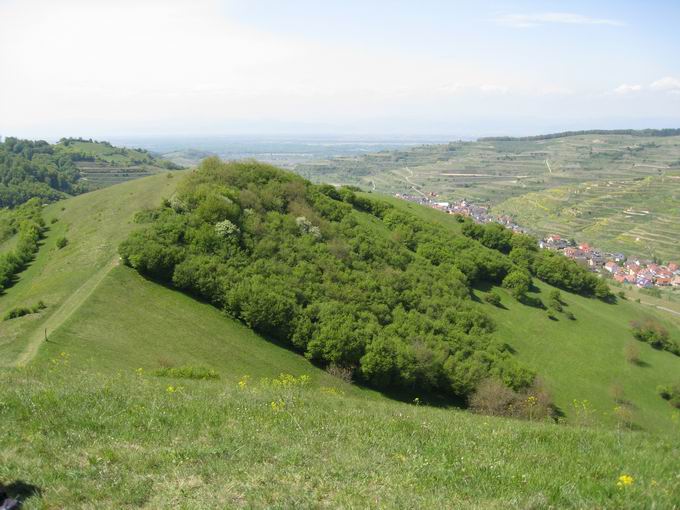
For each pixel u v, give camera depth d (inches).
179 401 509.0
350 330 1800.0
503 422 589.3
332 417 490.9
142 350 1390.3
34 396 459.5
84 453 357.1
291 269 2155.5
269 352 1733.5
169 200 2522.1
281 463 349.7
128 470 333.4
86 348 1267.2
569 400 2151.8
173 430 414.3
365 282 2285.9
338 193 3508.9
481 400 1706.4
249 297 1802.4
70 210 3358.8
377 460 363.6
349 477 326.3
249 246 2176.4
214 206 2237.9
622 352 2682.1
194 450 362.0
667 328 3142.2
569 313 3009.4
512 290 3090.6
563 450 417.4
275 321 1795.0
